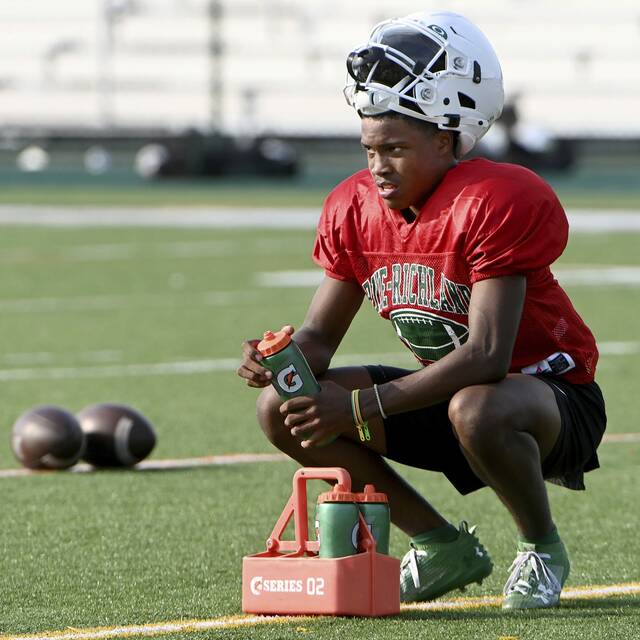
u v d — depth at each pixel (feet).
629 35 593.01
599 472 82.84
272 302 176.65
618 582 57.16
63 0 617.62
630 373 120.16
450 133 50.24
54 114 622.13
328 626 47.67
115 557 61.98
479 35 50.70
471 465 50.03
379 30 50.16
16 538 66.08
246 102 622.54
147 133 616.80
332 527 48.60
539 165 546.67
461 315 51.21
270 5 617.21
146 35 615.98
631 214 332.39
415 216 50.96
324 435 49.34
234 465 85.10
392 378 53.52
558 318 51.70
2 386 115.55
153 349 137.08
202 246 262.88
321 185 502.79
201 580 57.52
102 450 83.35
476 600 53.72
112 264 229.45
